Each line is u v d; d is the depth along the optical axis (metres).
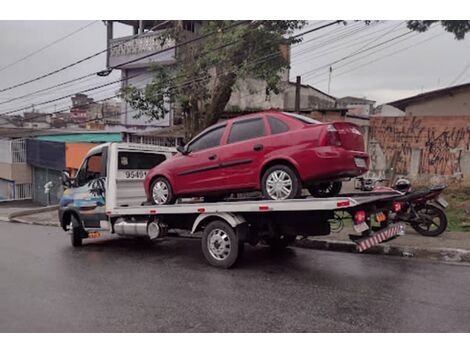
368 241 5.74
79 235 9.00
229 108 21.16
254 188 6.23
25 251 8.59
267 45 14.05
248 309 4.57
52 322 4.32
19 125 42.09
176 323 4.21
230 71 14.04
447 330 3.92
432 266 6.35
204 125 14.84
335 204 5.35
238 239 6.32
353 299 4.83
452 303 4.64
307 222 6.29
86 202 8.68
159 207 7.21
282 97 22.64
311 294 5.05
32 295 5.32
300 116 6.21
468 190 11.99
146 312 4.55
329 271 6.16
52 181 22.45
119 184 8.41
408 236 8.02
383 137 13.54
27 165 24.23
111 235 10.83
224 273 6.19
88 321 4.32
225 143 6.66
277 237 7.10
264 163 5.98
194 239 9.57
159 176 7.51
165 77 15.30
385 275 5.85
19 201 23.36
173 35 15.34
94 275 6.32
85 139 22.64
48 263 7.32
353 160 5.55
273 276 5.94
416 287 5.26
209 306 4.70
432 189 7.59
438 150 12.85
